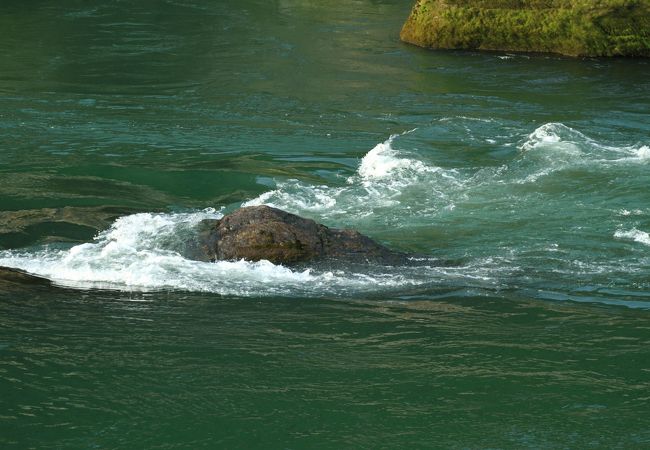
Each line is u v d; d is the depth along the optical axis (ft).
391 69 222.28
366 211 131.23
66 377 86.07
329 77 215.10
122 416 80.12
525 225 125.59
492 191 138.31
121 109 187.93
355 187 141.90
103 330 95.45
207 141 166.91
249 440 77.10
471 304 103.24
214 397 83.10
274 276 109.29
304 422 79.61
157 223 123.65
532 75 216.13
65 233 122.52
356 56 235.20
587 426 79.20
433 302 103.76
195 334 94.99
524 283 108.78
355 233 116.88
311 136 170.71
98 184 143.23
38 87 202.69
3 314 98.48
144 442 76.59
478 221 127.24
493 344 93.66
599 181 140.97
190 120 180.96
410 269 112.06
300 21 274.98
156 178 146.61
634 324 98.43
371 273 110.63
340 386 85.25
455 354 91.50
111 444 76.18
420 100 196.24
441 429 78.74
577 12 233.14
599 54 232.53
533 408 81.92
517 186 140.05
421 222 127.03
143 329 95.91
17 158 155.43
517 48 238.27
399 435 77.87
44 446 75.72
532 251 117.60
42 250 116.67
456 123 177.47
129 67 221.46
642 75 216.54
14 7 285.43
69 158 156.04
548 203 133.08
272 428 78.74
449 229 124.57
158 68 221.46
